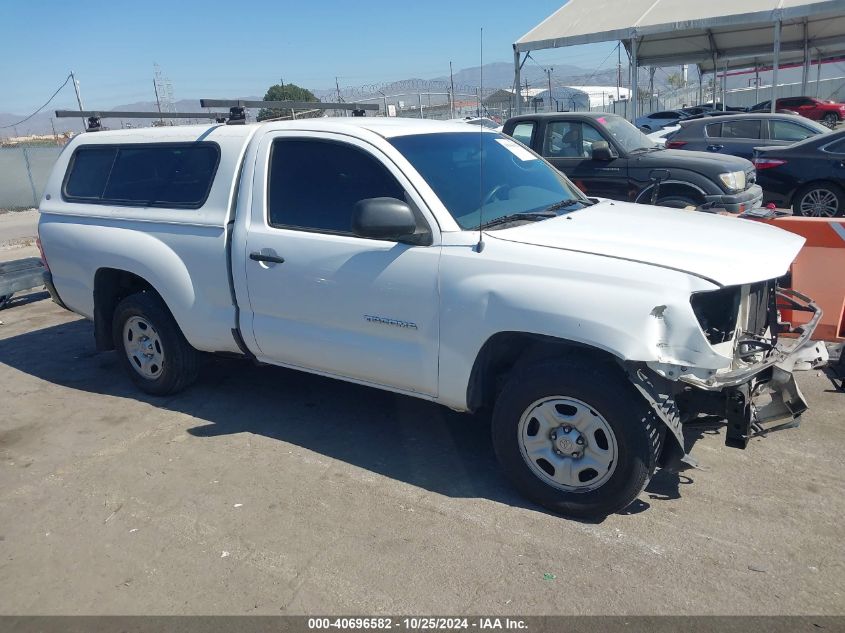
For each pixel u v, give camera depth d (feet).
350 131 13.71
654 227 12.66
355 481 13.16
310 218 13.93
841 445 13.60
